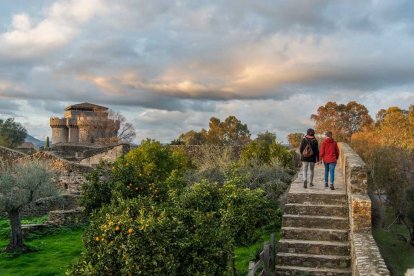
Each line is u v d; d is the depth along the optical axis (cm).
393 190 1972
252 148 2955
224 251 918
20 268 1616
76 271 834
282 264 1264
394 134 3638
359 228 1227
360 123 7388
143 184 1655
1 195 1822
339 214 1422
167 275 816
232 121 9612
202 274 847
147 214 898
